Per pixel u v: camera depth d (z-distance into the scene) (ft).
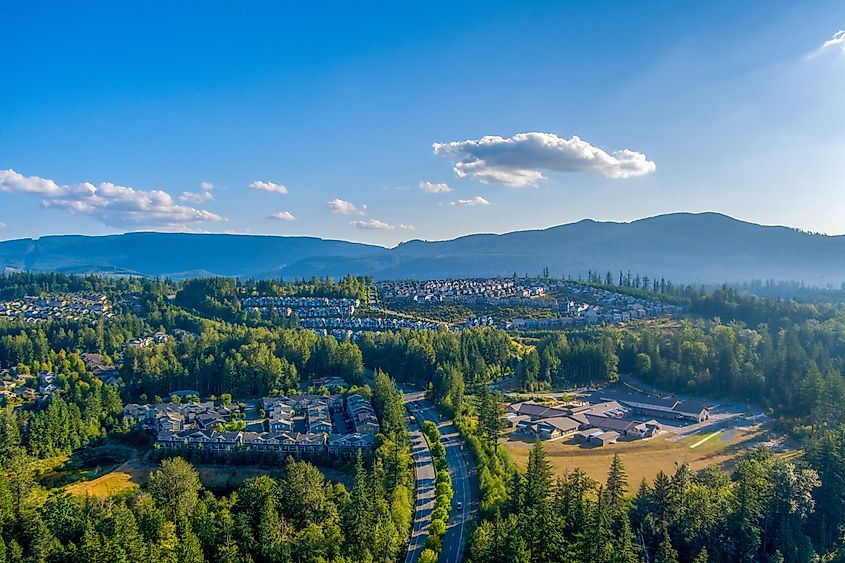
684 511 488.02
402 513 524.11
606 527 445.37
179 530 503.61
